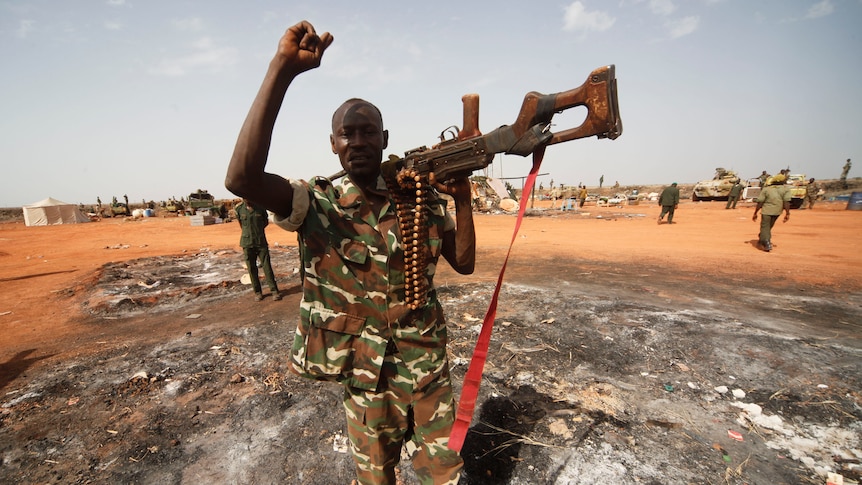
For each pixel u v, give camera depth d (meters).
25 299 6.99
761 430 2.75
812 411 2.92
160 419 3.08
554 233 13.32
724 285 6.21
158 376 3.74
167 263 10.02
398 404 1.70
